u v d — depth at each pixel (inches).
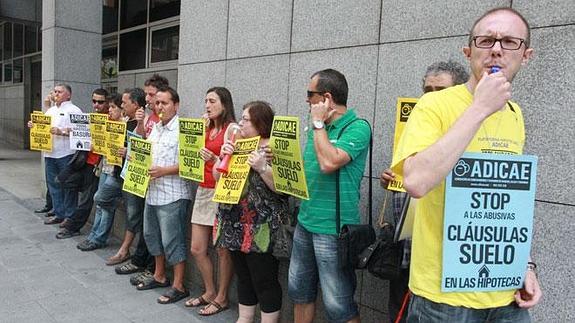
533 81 104.9
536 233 104.6
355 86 140.5
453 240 68.3
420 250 72.0
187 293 181.3
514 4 107.8
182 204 174.4
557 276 101.6
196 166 160.4
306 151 123.4
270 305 139.7
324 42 149.4
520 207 70.1
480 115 62.1
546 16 103.0
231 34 184.5
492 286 70.3
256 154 130.9
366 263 103.7
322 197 115.9
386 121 132.6
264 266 138.7
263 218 135.6
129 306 170.4
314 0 152.3
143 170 174.6
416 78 125.8
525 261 71.5
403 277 103.3
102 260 217.2
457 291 69.1
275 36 166.2
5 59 694.5
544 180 103.4
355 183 115.8
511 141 71.0
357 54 139.9
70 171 243.6
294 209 151.1
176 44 326.0
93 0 321.7
